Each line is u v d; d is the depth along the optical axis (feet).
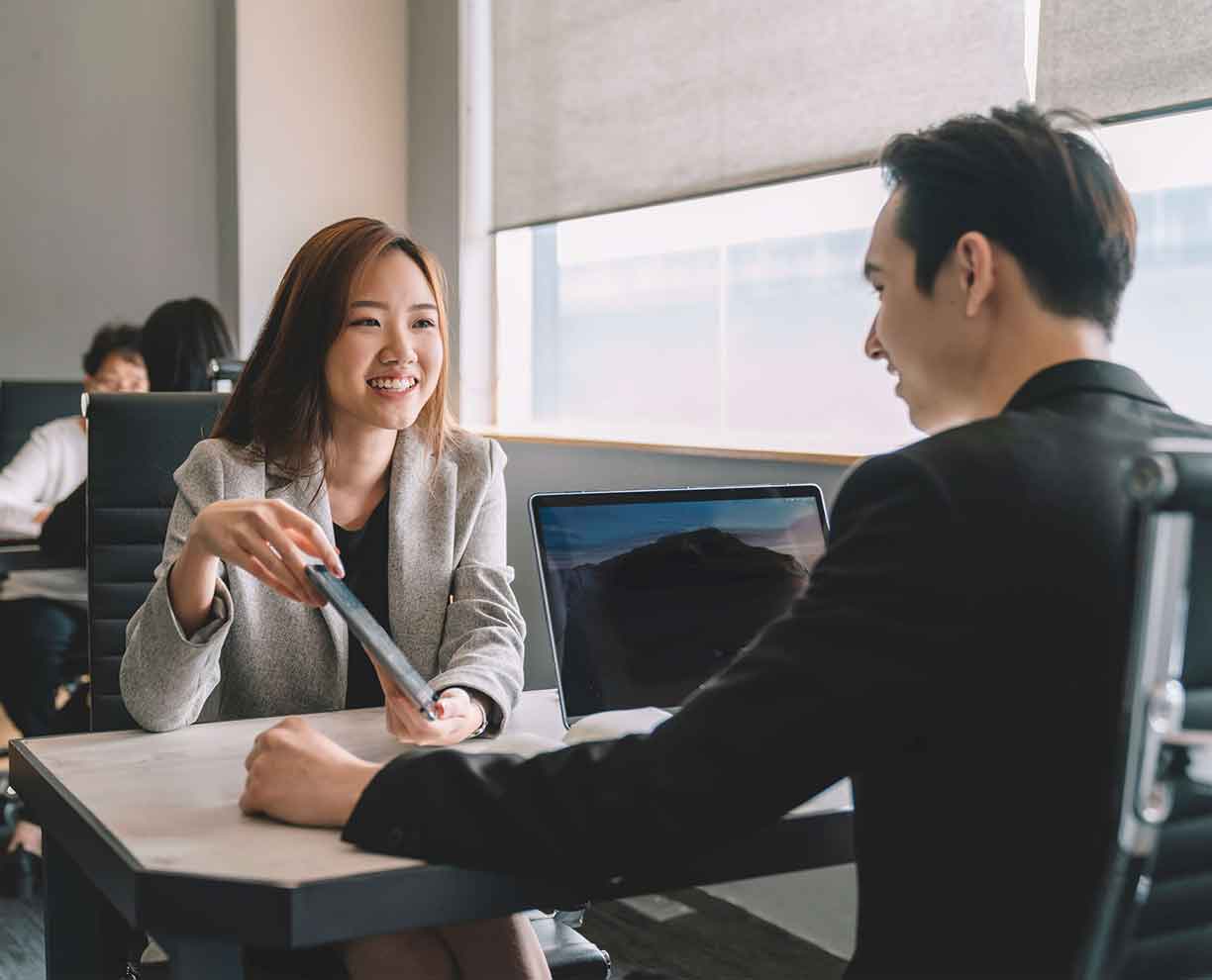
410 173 14.39
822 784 2.84
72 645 11.30
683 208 10.69
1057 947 2.67
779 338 9.77
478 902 3.26
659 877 3.46
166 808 3.72
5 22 14.53
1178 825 2.61
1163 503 2.26
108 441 6.37
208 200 15.17
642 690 4.86
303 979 4.32
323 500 5.39
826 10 9.00
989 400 3.16
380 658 4.20
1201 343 6.98
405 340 5.23
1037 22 7.53
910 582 2.73
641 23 10.85
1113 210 3.12
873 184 8.84
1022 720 2.70
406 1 14.38
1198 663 2.57
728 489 5.20
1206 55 6.55
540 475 11.50
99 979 4.40
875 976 2.88
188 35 15.02
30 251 14.75
